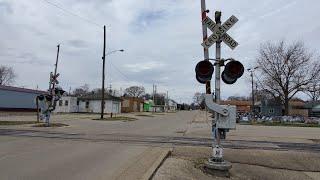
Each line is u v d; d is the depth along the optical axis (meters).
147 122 39.94
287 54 70.94
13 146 13.97
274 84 71.62
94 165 10.34
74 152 12.79
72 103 72.06
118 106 78.69
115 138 18.20
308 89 70.31
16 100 49.38
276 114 82.38
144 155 12.41
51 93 30.09
